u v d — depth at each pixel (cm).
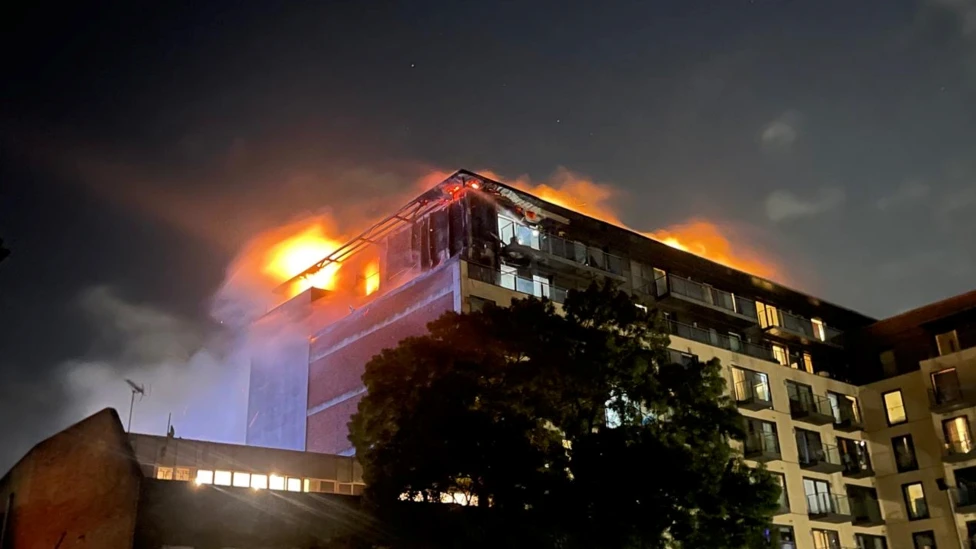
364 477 2641
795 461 4847
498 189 4294
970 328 5156
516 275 4231
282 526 2831
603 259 4603
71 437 2927
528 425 2558
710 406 2828
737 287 5275
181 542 2645
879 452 5344
